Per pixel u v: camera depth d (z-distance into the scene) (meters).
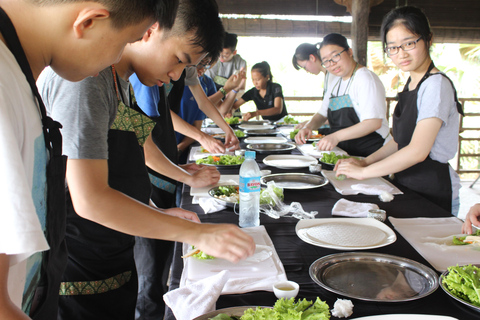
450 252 1.29
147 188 1.49
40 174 0.75
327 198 1.96
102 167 1.07
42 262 0.83
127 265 1.55
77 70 0.73
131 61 1.29
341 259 1.22
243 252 0.99
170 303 0.99
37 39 0.68
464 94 10.60
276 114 5.69
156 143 2.34
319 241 1.38
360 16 6.02
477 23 6.75
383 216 1.59
